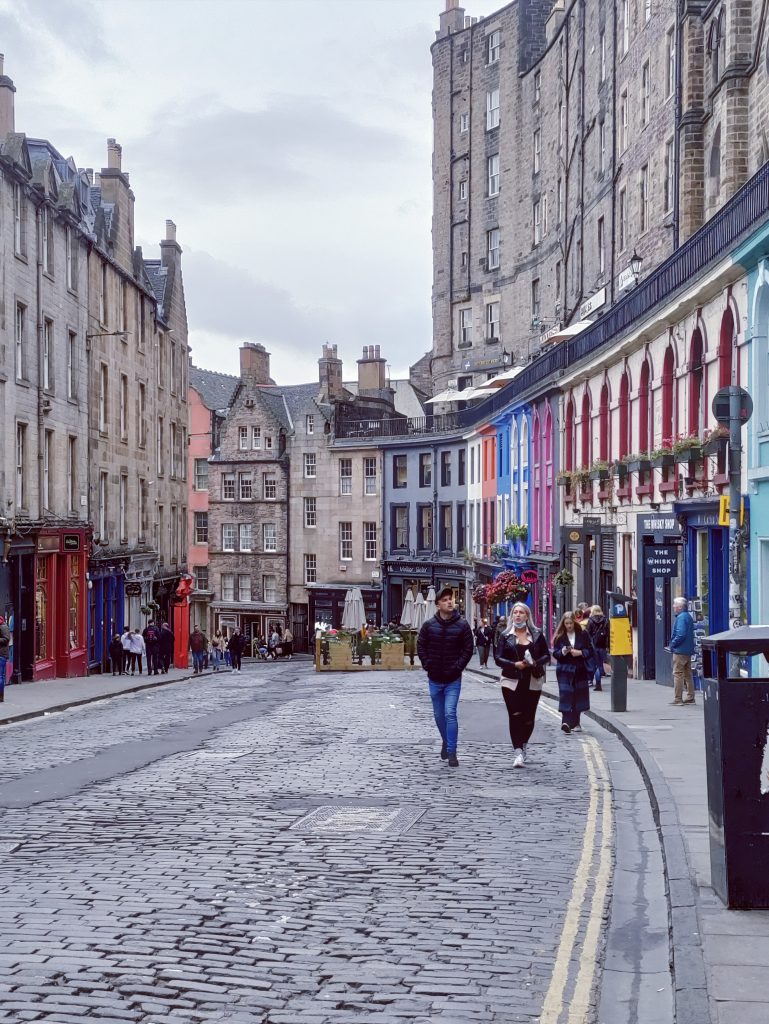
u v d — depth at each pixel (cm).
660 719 1700
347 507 6600
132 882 769
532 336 5628
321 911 706
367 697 2436
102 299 4006
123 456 4288
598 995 574
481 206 6169
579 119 4719
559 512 3838
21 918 686
